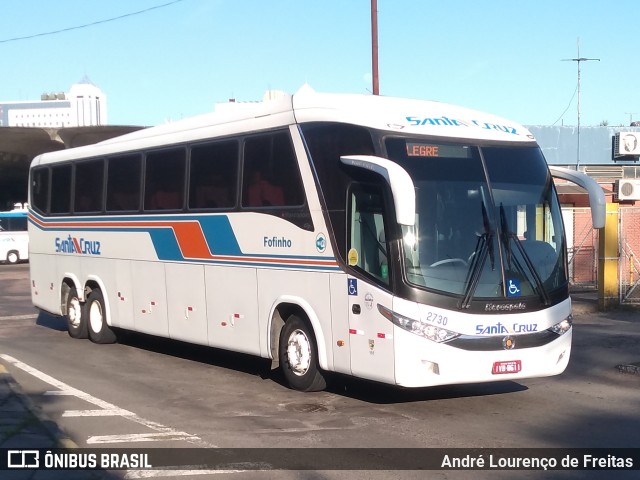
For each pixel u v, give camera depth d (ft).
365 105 32.45
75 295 53.16
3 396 33.88
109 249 48.39
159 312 43.70
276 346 36.06
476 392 35.35
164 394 35.45
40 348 49.47
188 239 41.11
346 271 31.55
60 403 33.58
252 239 36.76
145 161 44.91
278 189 35.32
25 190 178.19
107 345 50.57
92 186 50.26
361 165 30.37
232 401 33.88
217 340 39.27
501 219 31.04
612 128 114.93
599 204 32.94
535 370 30.78
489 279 30.17
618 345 47.70
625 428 29.04
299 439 27.55
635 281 69.05
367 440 27.37
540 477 23.45
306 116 33.88
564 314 31.86
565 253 32.50
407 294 29.14
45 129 108.99
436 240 29.84
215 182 39.32
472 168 31.37
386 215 29.71
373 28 85.97
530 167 32.76
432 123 31.78
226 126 38.78
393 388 36.06
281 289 35.06
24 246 144.46
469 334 29.50
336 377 37.22
